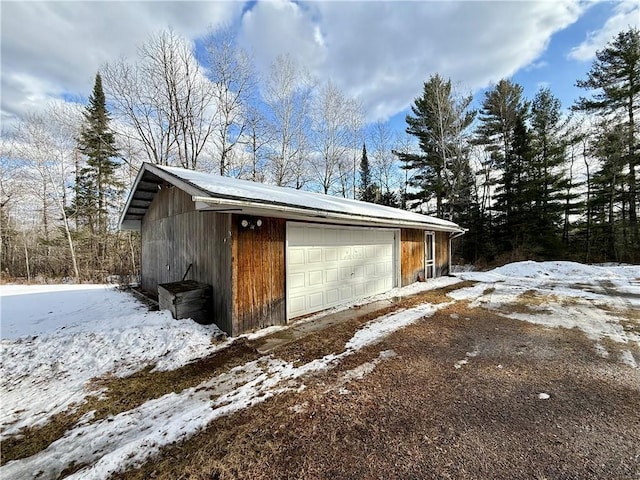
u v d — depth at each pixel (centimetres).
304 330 512
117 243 1730
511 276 1183
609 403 278
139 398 302
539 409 270
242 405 284
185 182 459
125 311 628
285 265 563
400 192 2342
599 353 394
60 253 1703
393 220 777
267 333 496
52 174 1622
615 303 680
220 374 351
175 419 263
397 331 501
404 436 235
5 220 1703
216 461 212
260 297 517
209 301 528
